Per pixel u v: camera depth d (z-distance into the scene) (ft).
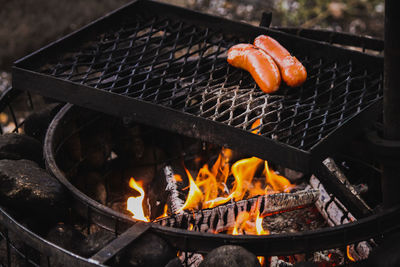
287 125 4.94
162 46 5.52
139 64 5.26
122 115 4.59
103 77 4.94
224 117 5.65
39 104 10.26
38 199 4.57
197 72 5.22
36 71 5.11
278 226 5.56
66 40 5.33
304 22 12.43
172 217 4.78
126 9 5.85
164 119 4.44
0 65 11.07
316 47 5.48
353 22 12.41
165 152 6.98
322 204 5.48
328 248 4.17
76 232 4.68
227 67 5.28
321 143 4.04
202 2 13.01
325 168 4.62
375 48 6.79
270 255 4.12
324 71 5.35
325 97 5.13
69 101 4.74
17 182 4.62
